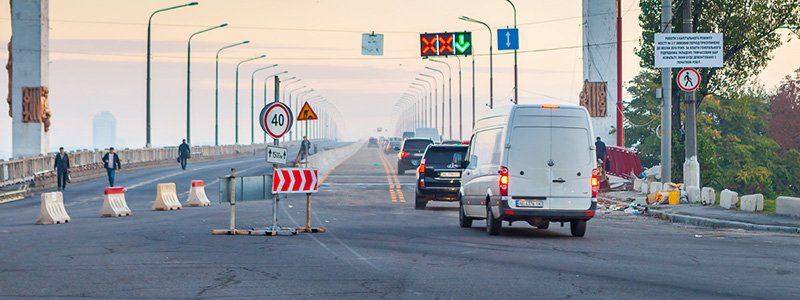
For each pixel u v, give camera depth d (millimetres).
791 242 33094
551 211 35062
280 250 29875
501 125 36125
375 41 129000
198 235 35781
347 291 20766
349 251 29562
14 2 89688
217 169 114000
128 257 27812
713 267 25281
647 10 81688
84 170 91938
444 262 26469
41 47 90250
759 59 77750
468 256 28125
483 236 35656
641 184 64938
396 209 53844
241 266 25484
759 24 75938
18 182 73875
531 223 36125
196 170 110938
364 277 23172
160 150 130375
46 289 21188
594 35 80375
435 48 113125
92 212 52688
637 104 158750
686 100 54656
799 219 40812
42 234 36906
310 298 19781
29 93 90062
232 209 36531
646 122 155000
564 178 35188
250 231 36156
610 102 80188
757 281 22406
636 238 35000
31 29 90125
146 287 21453
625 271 24375
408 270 24578
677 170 66812
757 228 38844
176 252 29281
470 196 39000
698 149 68938
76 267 25359
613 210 53250
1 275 23672
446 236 35531
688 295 20156
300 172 36969
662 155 57562
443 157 53656
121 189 50562
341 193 70250
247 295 20203
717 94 81375
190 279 22828
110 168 76000
